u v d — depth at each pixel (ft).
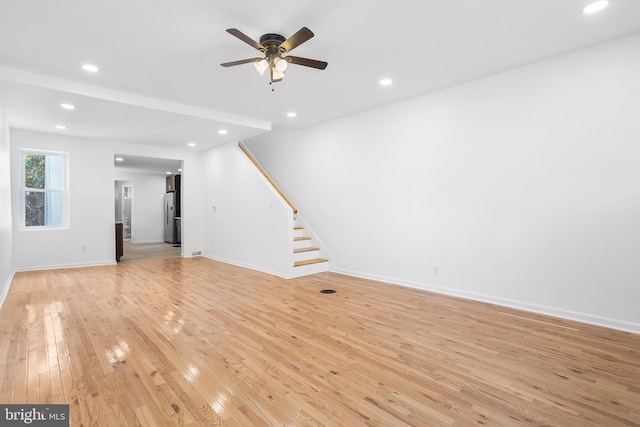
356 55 10.21
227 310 11.49
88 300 12.65
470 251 12.68
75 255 19.38
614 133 9.52
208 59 10.28
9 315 10.85
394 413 5.78
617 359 7.75
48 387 6.53
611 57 9.52
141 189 33.73
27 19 7.99
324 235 18.74
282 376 7.03
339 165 17.67
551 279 10.77
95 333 9.34
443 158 13.34
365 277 16.62
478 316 10.79
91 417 5.60
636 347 8.37
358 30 8.73
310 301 12.59
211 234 23.72
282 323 10.21
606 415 5.71
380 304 12.17
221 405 5.99
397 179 14.99
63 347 8.40
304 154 19.84
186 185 23.91
